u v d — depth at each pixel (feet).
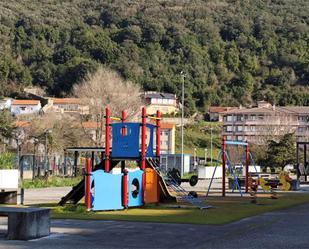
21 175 121.90
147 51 394.93
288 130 274.77
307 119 322.55
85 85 195.72
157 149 71.82
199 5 479.82
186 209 62.28
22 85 357.61
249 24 472.03
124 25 420.77
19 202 68.59
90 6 458.91
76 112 206.90
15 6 434.30
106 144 66.74
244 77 414.21
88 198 57.52
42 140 189.16
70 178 132.87
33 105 317.22
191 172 189.57
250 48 447.01
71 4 462.60
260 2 521.24
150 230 42.65
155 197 66.59
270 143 222.48
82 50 376.68
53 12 436.76
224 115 340.39
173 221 49.52
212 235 40.09
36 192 92.48
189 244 35.42
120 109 188.96
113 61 367.45
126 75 357.41
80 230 41.98
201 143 311.68
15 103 315.99
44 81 363.97
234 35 456.45
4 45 380.37
